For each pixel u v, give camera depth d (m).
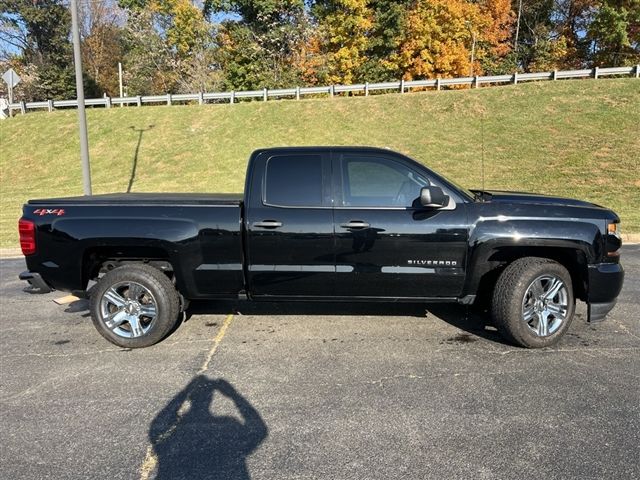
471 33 32.84
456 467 2.74
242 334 4.88
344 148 4.50
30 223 4.50
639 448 2.90
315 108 23.06
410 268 4.36
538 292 4.36
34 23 43.72
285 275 4.43
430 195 4.07
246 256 4.44
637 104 18.73
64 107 27.52
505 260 4.56
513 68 36.25
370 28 32.97
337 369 4.04
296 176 4.45
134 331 4.54
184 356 4.36
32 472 2.77
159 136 22.16
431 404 3.44
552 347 4.43
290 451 2.92
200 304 5.88
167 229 4.40
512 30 39.88
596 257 4.32
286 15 34.12
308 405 3.46
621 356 4.22
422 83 23.81
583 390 3.62
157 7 36.81
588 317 4.43
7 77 16.92
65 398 3.62
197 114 23.70
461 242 4.31
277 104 23.73
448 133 19.61
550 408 3.37
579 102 19.72
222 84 35.00
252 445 2.99
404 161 4.43
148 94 38.41
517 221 4.29
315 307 5.70
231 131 22.00
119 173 19.23
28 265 4.56
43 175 19.94
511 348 4.43
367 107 22.55
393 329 4.95
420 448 2.93
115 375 4.00
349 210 4.36
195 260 4.45
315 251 4.38
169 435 3.12
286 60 33.81
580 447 2.92
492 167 16.62
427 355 4.30
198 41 35.09
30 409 3.46
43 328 5.21
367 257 4.36
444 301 4.50
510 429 3.12
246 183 4.48
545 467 2.74
